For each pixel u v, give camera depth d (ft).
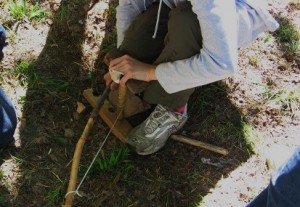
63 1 7.29
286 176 3.96
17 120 6.14
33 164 5.85
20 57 6.67
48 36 6.95
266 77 7.04
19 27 6.93
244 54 7.22
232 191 5.95
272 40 7.43
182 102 5.91
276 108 6.73
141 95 6.05
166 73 5.06
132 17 5.90
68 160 5.97
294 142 6.49
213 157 6.22
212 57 4.59
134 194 5.78
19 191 5.61
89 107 6.45
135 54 5.65
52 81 6.50
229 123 6.51
